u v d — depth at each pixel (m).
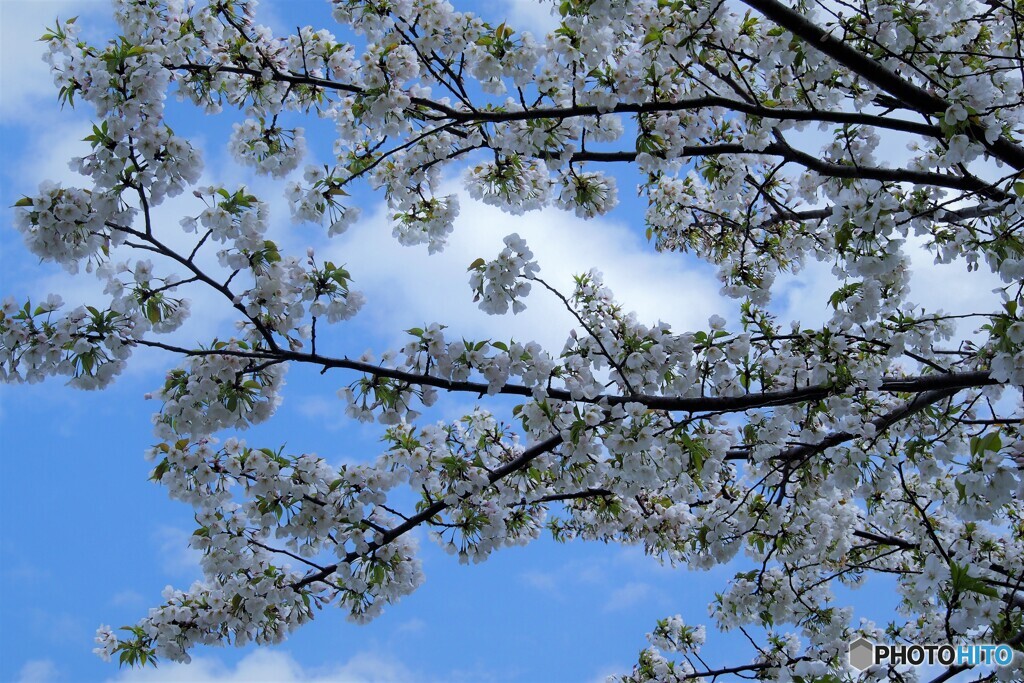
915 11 5.31
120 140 4.09
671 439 4.78
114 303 4.12
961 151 5.12
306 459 4.85
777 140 6.10
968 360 5.66
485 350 4.59
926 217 6.02
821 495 6.64
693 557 6.63
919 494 6.99
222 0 5.37
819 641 6.73
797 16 5.05
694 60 5.69
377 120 5.54
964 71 5.56
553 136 5.79
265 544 5.27
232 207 4.18
